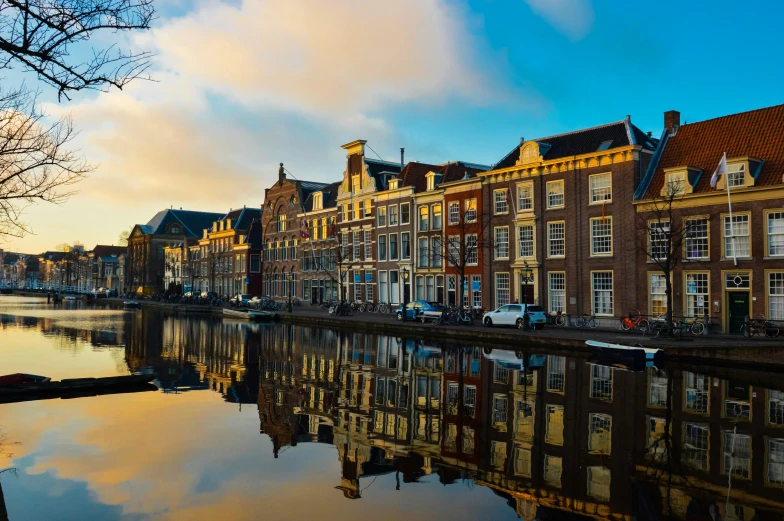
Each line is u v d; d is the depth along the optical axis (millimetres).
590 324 35312
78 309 76938
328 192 65750
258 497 9664
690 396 17109
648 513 8742
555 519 8602
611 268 35969
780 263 28672
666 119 36469
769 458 11273
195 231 121500
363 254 57031
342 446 12555
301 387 19484
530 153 40719
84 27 7012
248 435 13539
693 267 31891
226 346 31969
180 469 11125
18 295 147375
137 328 45000
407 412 15523
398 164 59812
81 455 12016
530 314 34250
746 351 22844
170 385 20141
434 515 8836
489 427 13797
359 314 50656
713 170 32156
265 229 76812
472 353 27578
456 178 49469
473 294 44562
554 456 11539
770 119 31969
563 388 18344
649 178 35094
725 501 9180
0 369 23844
